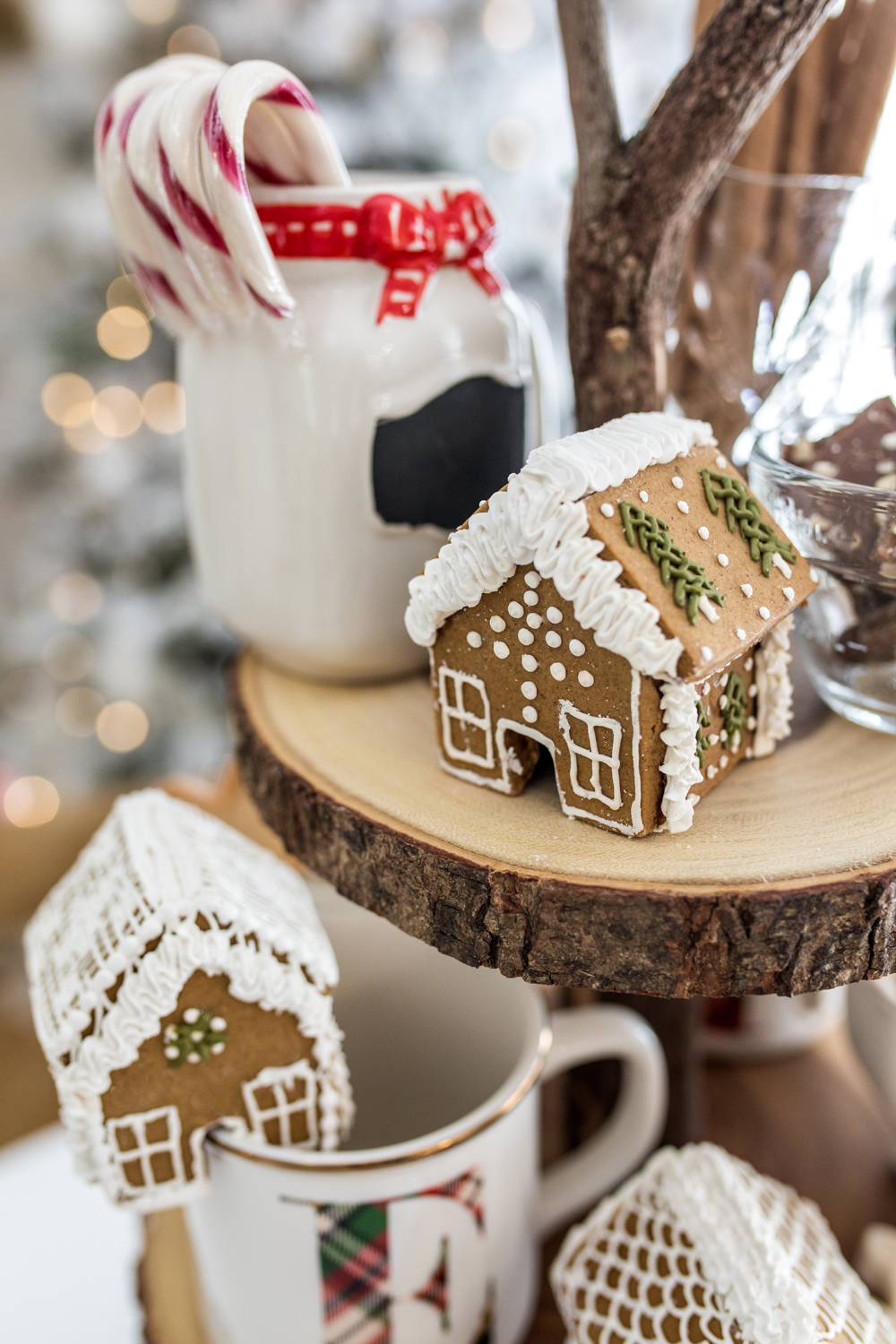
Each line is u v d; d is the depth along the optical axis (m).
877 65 0.34
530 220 0.83
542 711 0.28
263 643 0.34
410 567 0.33
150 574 0.84
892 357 0.32
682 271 0.34
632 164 0.30
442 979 0.35
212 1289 0.32
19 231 0.85
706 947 0.26
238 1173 0.29
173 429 0.85
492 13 0.84
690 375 0.35
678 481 0.29
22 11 0.88
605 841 0.28
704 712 0.28
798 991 0.27
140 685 0.91
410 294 0.31
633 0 0.92
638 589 0.26
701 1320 0.28
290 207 0.31
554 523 0.26
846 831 0.28
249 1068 0.29
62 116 0.77
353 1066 0.36
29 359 0.85
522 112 0.84
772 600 0.28
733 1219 0.30
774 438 0.31
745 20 0.28
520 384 0.33
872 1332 0.28
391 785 0.30
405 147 0.76
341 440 0.31
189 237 0.29
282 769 0.31
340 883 0.30
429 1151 0.29
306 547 0.32
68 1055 0.29
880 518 0.28
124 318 0.80
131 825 0.32
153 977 0.28
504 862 0.27
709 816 0.28
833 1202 0.36
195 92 0.28
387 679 0.35
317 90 0.75
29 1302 0.36
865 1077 0.40
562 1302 0.30
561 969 0.27
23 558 0.95
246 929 0.29
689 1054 0.36
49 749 0.90
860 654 0.30
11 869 0.47
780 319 0.34
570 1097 0.38
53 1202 0.39
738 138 0.29
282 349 0.31
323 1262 0.30
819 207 0.33
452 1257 0.30
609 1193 0.36
